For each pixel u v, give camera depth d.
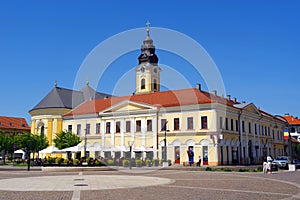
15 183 20.92
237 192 16.41
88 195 15.18
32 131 71.25
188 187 18.66
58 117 69.00
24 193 15.89
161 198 14.24
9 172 34.50
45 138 63.88
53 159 45.41
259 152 66.75
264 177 26.81
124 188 18.08
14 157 77.50
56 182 21.61
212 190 17.20
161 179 24.28
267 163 32.59
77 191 16.66
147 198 14.23
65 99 72.19
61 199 13.91
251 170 36.22
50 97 71.69
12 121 104.81
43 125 70.38
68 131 61.59
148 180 23.30
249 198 14.34
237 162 56.88
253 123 65.75
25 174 31.08
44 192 16.27
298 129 114.75
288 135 46.03
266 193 16.06
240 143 58.72
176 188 18.12
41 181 22.41
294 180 23.78
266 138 71.25
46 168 36.00
